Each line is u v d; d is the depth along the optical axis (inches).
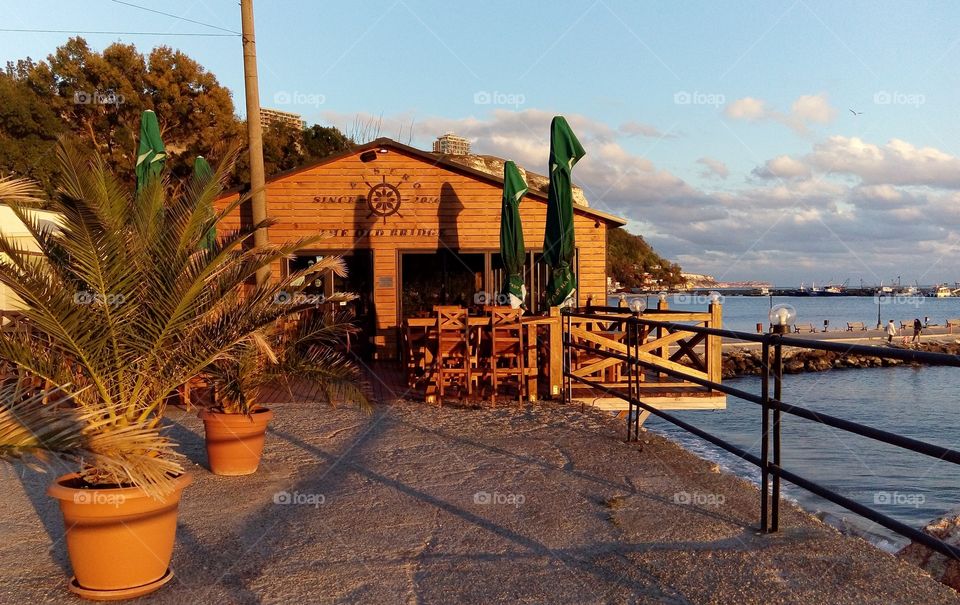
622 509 203.5
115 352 175.5
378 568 163.8
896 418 888.9
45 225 184.1
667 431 707.4
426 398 389.7
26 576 165.2
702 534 181.2
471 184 613.0
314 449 288.7
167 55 1327.5
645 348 400.8
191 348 190.2
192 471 259.9
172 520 159.8
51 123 1168.8
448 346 398.0
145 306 178.4
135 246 177.3
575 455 269.9
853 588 145.3
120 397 180.2
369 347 608.4
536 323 394.3
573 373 397.4
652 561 163.2
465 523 194.2
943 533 247.4
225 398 253.0
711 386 223.0
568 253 427.2
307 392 437.1
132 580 151.9
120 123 1259.8
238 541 184.1
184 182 200.1
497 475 243.3
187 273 179.9
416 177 609.0
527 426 325.7
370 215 604.7
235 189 578.2
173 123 1307.8
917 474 531.5
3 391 130.8
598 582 152.9
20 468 269.3
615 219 611.2
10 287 161.6
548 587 151.2
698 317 402.9
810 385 1226.0
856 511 147.5
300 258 608.7
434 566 164.2
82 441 130.6
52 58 1243.8
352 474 249.1
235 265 206.4
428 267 703.1
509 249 472.4
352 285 653.9
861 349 145.1
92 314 170.4
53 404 135.7
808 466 554.9
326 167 601.6
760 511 199.9
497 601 144.9
